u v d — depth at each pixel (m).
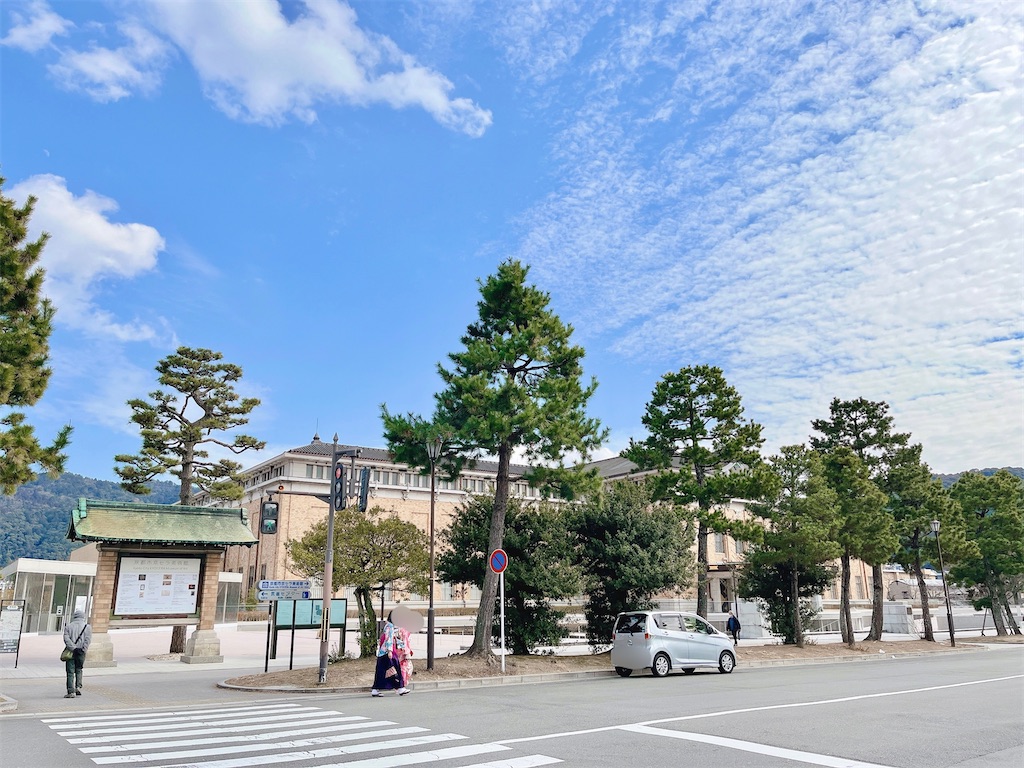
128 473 28.38
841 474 33.34
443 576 22.31
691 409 27.52
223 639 35.16
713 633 20.41
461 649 28.22
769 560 29.62
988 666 22.66
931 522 36.59
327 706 13.04
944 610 55.97
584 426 20.56
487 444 20.05
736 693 14.51
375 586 21.84
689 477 27.39
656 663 18.81
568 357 21.08
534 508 23.36
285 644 32.53
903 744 8.85
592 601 24.12
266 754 8.38
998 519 44.00
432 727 10.25
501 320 21.50
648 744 8.80
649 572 22.48
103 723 11.08
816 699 13.39
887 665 23.69
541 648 25.86
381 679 14.82
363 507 17.56
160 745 9.03
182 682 18.16
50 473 13.11
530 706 12.62
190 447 29.86
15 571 39.38
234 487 30.20
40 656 26.14
